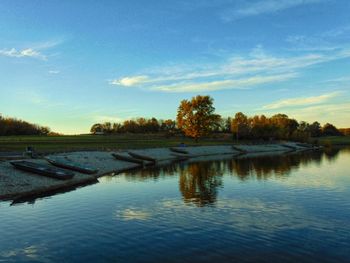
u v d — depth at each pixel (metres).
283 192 41.41
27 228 27.28
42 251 22.19
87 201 37.91
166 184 50.00
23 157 66.44
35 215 31.53
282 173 61.09
